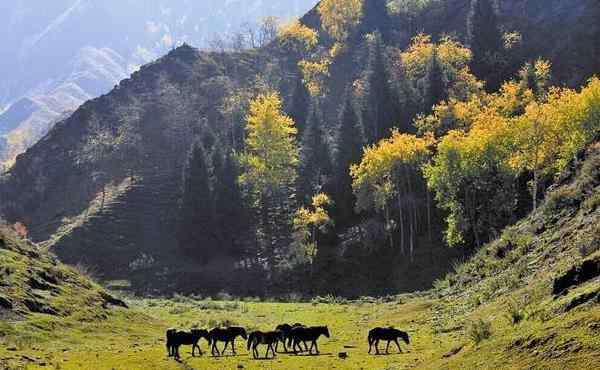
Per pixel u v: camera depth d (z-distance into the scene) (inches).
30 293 1651.1
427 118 4544.8
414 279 3627.0
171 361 1224.2
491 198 3646.7
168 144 6314.0
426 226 4168.3
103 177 5905.5
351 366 1110.4
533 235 1589.6
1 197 6348.4
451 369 773.9
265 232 4623.5
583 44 5639.8
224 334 1355.8
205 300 3442.4
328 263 4069.9
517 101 4392.2
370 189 4101.9
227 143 5969.5
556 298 859.4
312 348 1421.0
